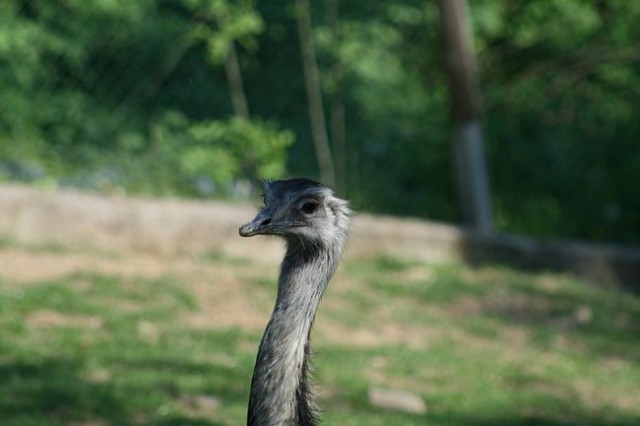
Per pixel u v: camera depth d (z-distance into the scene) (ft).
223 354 41.01
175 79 54.49
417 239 57.26
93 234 50.06
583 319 52.95
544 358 46.96
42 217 49.29
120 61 53.21
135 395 35.76
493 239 59.31
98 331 41.16
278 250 53.52
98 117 52.85
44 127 52.01
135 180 53.47
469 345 47.34
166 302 45.19
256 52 56.24
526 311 53.26
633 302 57.06
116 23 52.95
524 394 42.04
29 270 45.70
